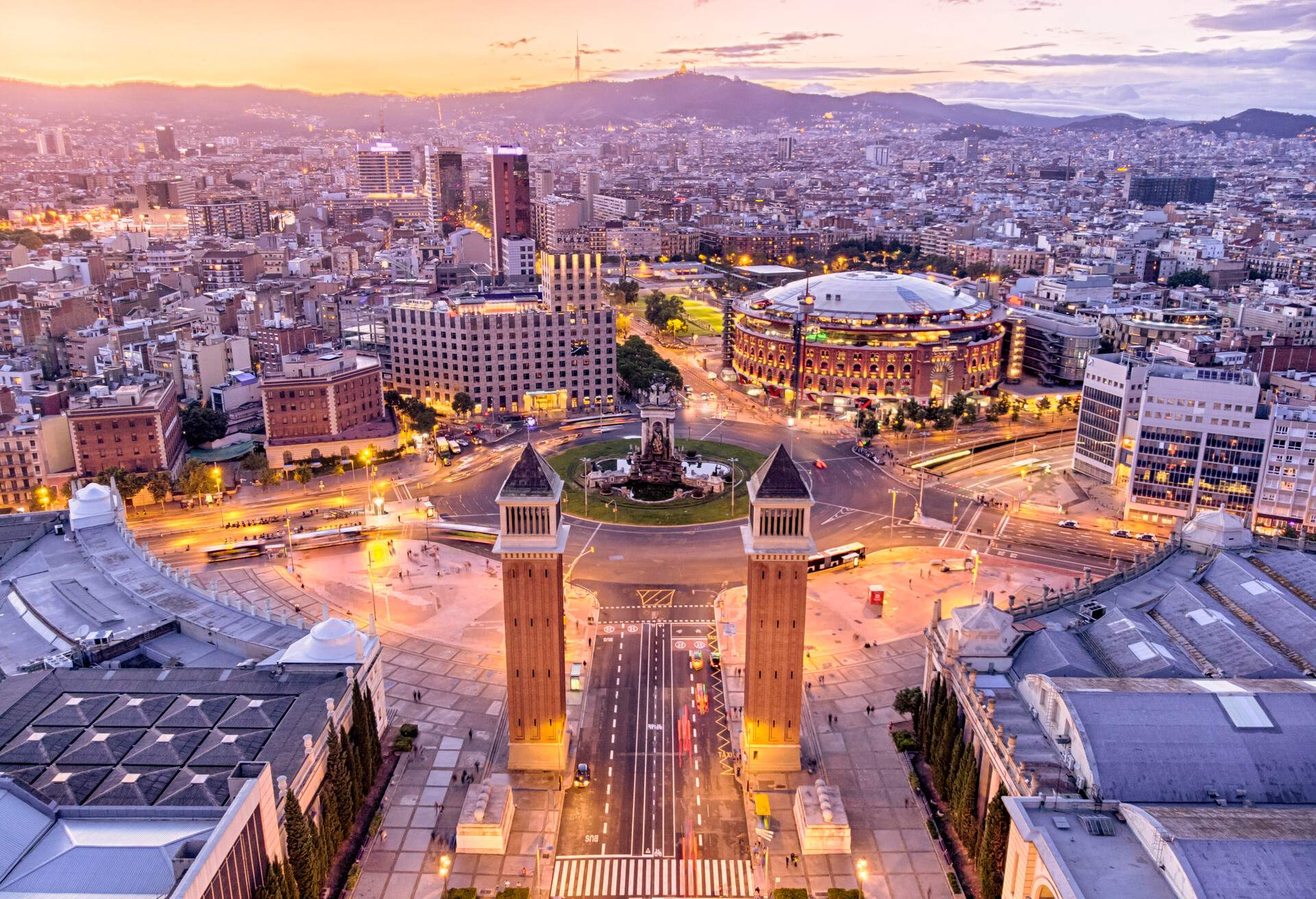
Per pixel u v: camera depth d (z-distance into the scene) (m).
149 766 115.56
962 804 125.62
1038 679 124.44
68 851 93.75
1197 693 118.31
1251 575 159.38
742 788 139.75
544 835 128.75
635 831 130.25
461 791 137.88
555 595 135.25
